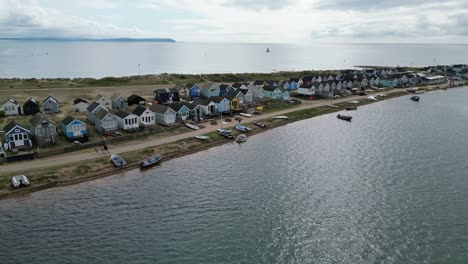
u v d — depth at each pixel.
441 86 182.88
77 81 153.00
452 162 70.75
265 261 40.91
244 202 54.38
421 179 62.56
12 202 52.84
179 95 121.00
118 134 80.50
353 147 81.31
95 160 66.94
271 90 132.25
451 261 40.59
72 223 47.72
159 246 43.19
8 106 94.50
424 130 95.69
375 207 52.84
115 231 46.12
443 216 50.03
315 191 58.28
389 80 176.75
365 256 41.78
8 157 64.38
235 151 78.50
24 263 39.75
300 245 43.88
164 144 78.00
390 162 71.19
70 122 75.50
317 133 93.50
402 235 45.69
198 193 57.22
